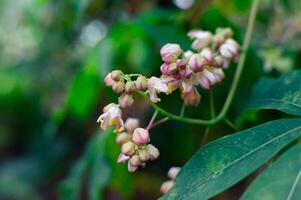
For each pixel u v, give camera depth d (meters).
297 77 0.31
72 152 1.45
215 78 0.32
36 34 1.02
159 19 0.48
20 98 1.99
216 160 0.27
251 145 0.27
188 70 0.30
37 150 1.66
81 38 0.87
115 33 0.53
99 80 0.55
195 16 0.46
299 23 0.50
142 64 0.56
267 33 0.54
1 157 2.13
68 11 0.73
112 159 0.49
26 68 1.18
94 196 0.49
